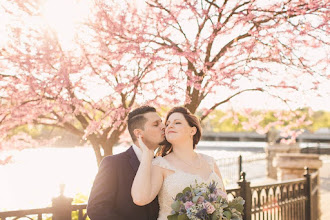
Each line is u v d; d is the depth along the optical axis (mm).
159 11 5496
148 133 2951
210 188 2811
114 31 5289
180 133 3051
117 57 5223
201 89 5266
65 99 5281
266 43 5617
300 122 7742
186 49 5281
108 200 2725
